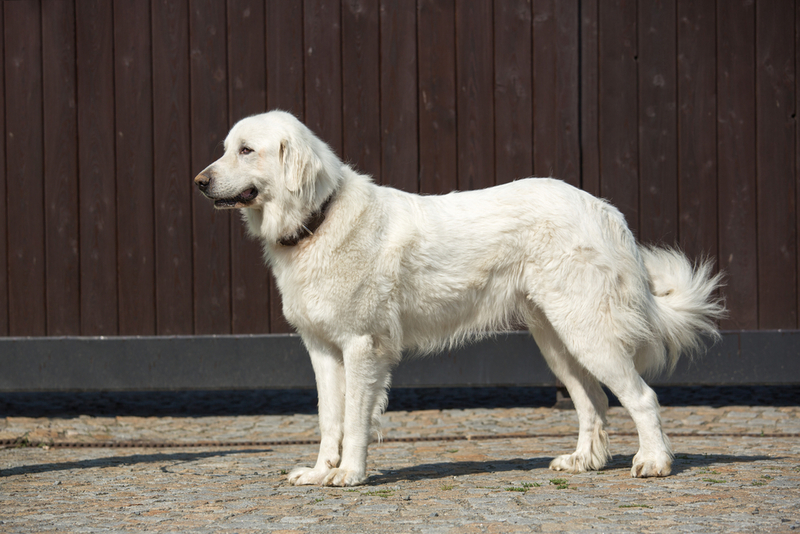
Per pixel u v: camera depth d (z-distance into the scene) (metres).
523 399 8.23
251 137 4.07
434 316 4.34
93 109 7.05
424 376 7.16
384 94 7.10
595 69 7.07
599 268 4.17
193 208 7.07
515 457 5.01
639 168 7.09
